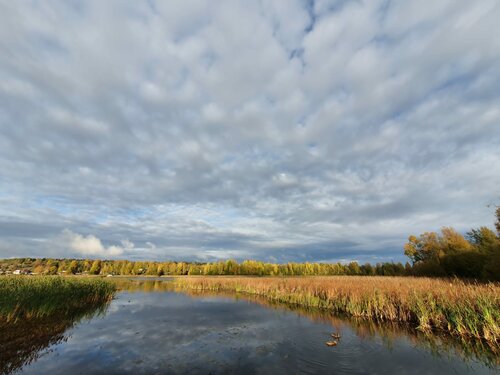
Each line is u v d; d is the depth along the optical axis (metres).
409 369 9.75
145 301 28.39
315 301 24.33
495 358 10.63
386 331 15.04
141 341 13.17
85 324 16.66
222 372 9.51
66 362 10.16
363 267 86.75
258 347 12.36
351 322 17.48
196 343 12.95
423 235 60.53
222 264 101.25
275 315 20.17
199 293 37.50
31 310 16.12
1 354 10.42
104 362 10.27
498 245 30.00
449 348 11.91
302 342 13.11
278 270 99.50
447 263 43.22
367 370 9.70
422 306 15.87
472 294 15.52
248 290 38.75
